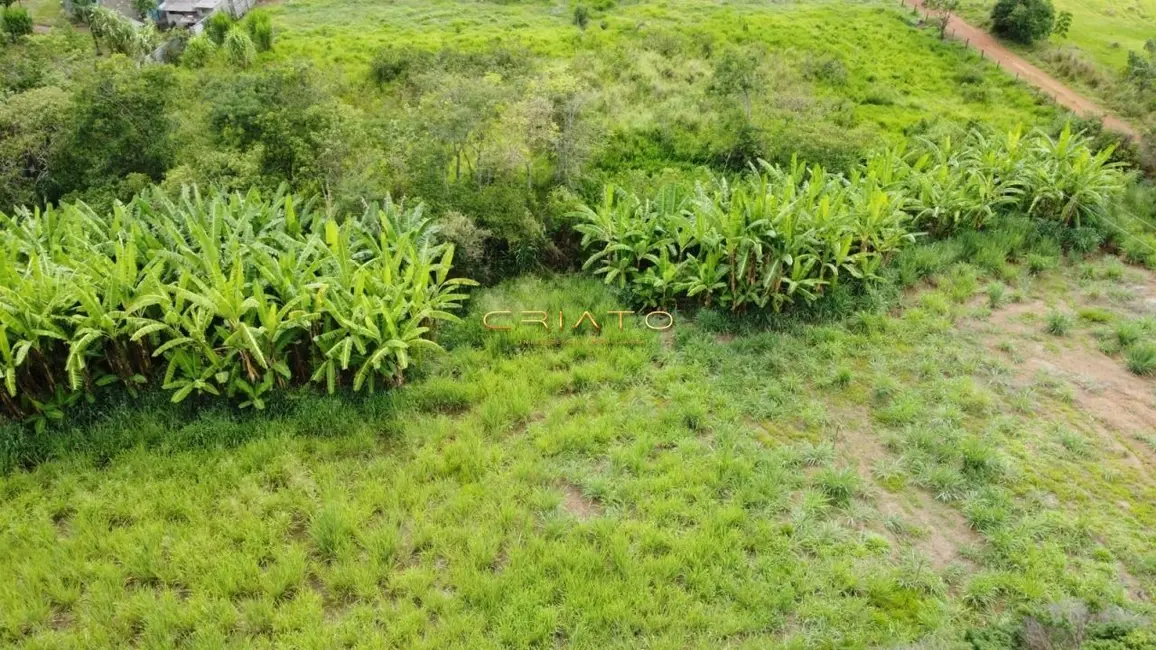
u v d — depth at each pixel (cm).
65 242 1027
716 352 1042
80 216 1022
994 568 714
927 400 959
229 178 1166
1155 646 584
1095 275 1262
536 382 990
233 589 680
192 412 910
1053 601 668
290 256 938
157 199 1132
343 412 905
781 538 735
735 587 681
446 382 966
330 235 970
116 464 830
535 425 909
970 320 1137
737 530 736
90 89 1227
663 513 767
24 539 739
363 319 912
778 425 922
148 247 990
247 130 1264
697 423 912
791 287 1078
